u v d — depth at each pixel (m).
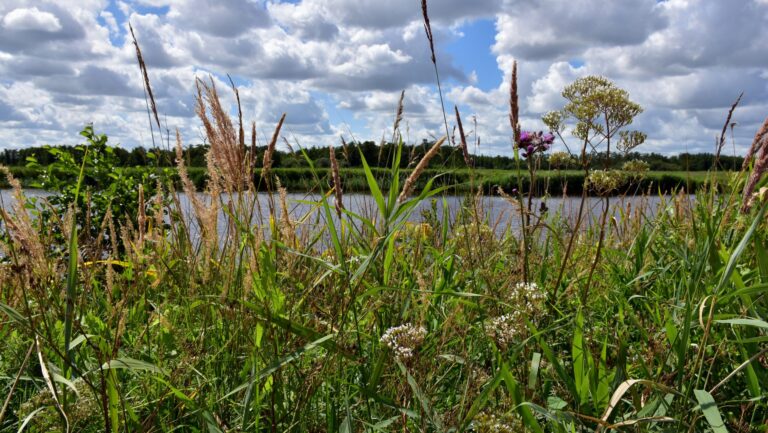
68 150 5.62
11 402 2.21
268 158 2.24
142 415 2.03
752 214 2.38
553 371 2.05
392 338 1.76
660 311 2.58
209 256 2.22
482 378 1.90
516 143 2.29
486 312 2.38
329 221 1.96
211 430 1.65
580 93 2.53
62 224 2.15
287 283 2.33
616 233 3.90
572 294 2.57
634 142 2.63
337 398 1.97
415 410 1.84
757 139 2.27
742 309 2.13
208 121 1.98
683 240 3.18
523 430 1.62
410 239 3.28
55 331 2.12
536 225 2.48
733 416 1.92
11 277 1.79
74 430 1.91
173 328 2.17
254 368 1.79
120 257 3.98
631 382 1.49
